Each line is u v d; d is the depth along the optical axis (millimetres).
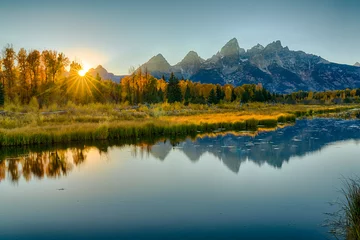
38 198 10656
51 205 9945
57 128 23750
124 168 14828
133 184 12133
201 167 14766
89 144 21531
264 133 26641
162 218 8711
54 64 54156
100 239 7477
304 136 24531
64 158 17156
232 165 15062
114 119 32594
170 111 48062
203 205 9641
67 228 8180
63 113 37469
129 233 7801
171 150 19156
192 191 11102
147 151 18938
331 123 34781
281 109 59062
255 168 14383
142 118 34531
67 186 12055
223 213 8969
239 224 8180
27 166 15453
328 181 12062
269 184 11805
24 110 39344
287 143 21172
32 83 51469
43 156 17719
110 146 20797
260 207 9375
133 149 19688
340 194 10422
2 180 13000
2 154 18234
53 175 13766
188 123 27734
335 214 8656
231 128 29828
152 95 70625
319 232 7531
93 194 11000
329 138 23344
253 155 17281
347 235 7223
